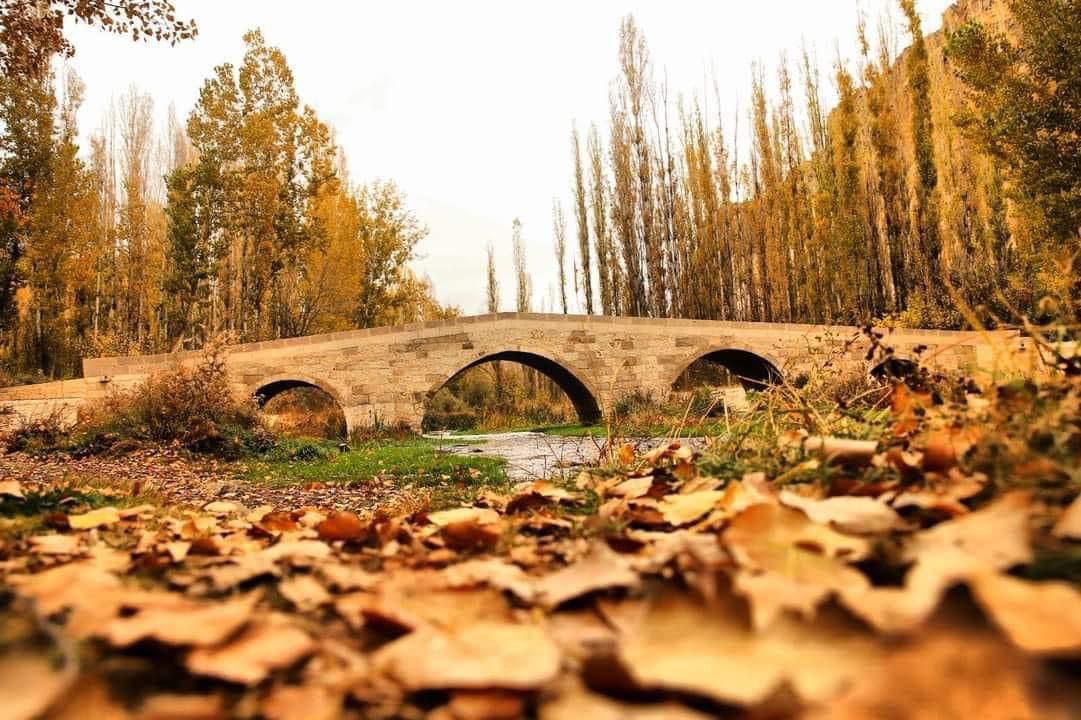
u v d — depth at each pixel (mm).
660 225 36594
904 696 562
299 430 24375
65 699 616
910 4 28797
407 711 717
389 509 4734
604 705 638
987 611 609
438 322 24203
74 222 32344
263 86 31312
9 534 2014
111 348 30359
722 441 3125
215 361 15398
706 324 26703
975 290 25281
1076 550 930
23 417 14484
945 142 30812
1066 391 1704
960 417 1955
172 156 45188
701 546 1245
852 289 29781
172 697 698
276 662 777
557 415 31625
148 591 1215
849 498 1446
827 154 32281
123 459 12219
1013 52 18266
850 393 3859
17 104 29781
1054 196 17062
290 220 31188
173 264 34312
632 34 37250
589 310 42594
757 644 671
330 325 35844
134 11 9070
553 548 1723
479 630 876
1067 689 542
